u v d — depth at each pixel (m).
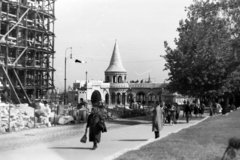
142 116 55.75
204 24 45.91
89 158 13.33
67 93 103.38
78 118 38.91
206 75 42.44
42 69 68.38
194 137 19.56
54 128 29.95
